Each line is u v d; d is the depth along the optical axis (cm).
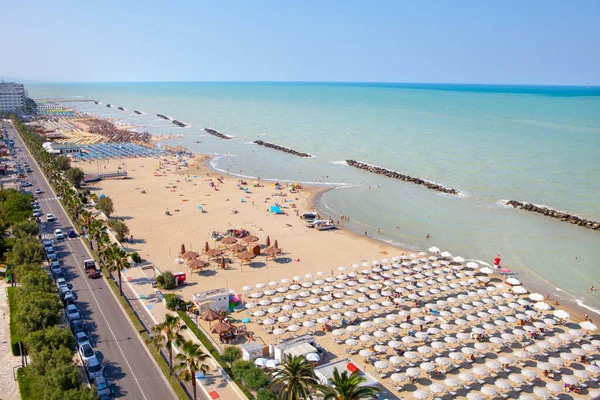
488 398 5816
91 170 19900
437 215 13988
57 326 6238
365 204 15212
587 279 9644
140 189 16812
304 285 8988
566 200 15012
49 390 4922
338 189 17125
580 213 13688
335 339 7244
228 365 6197
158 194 16150
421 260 10506
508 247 11438
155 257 10425
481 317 7812
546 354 6750
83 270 9425
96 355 6450
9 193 13388
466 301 8525
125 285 8831
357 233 12506
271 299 8519
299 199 15788
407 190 16888
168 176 19075
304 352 6341
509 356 6769
